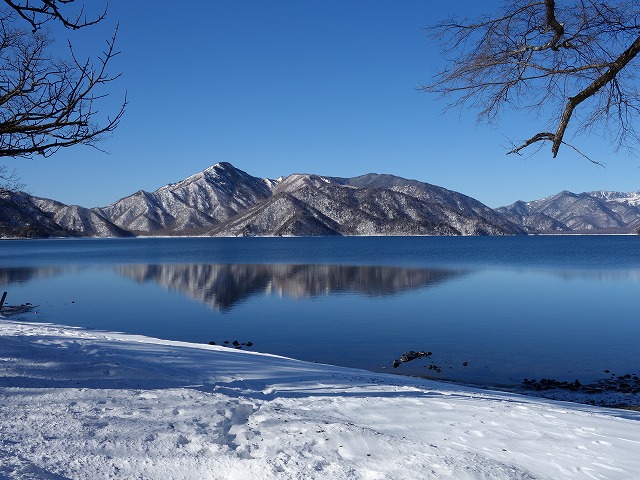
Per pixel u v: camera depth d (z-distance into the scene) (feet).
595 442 21.47
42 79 20.42
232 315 104.83
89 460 15.85
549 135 16.63
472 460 17.89
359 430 20.33
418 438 20.93
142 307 118.21
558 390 50.75
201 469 16.15
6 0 15.58
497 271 218.79
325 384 33.91
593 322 91.20
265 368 38.24
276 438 19.45
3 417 19.01
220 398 25.50
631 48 15.10
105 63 20.20
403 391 33.24
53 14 16.49
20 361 28.14
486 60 15.71
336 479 15.58
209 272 226.79
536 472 17.58
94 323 95.61
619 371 58.70
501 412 26.86
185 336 82.28
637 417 32.40
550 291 143.02
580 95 15.75
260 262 299.38
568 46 15.92
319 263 285.84
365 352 69.10
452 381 54.54
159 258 353.31
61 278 197.06
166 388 26.68
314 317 100.37
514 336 79.25
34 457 15.39
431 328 86.69
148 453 16.98
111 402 22.70
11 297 137.59
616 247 524.11
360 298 130.62
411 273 211.00
